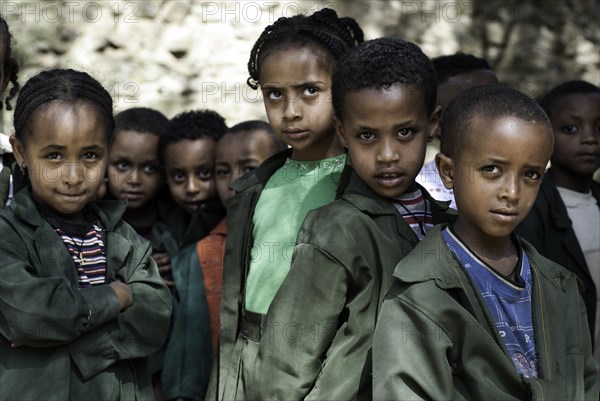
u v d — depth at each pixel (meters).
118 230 2.26
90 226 2.20
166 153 3.20
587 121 2.93
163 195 3.36
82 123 2.08
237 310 2.37
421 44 5.60
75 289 2.03
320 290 2.00
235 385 2.29
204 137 3.19
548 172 3.07
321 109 2.29
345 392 1.94
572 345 1.86
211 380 2.46
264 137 3.07
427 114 2.10
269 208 2.35
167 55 5.20
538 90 5.70
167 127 3.25
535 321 1.84
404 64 2.03
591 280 2.75
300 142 2.30
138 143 3.18
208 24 5.30
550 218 2.75
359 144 2.05
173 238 3.19
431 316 1.76
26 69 4.92
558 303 1.89
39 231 2.07
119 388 2.12
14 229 2.06
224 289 2.40
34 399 1.97
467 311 1.78
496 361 1.75
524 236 2.65
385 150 2.01
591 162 2.94
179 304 2.95
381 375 1.75
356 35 2.58
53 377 2.00
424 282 1.80
